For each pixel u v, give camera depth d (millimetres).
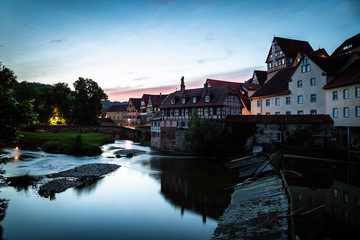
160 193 18266
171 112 42062
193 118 33688
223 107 35000
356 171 20688
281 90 34844
